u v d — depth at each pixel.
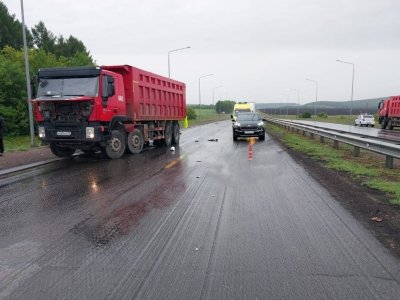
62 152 14.49
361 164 12.02
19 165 12.16
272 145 19.17
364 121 47.91
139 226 5.64
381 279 3.82
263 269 4.08
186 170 10.96
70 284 3.79
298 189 8.17
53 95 12.70
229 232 5.32
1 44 62.66
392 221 5.75
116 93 13.89
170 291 3.61
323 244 4.81
